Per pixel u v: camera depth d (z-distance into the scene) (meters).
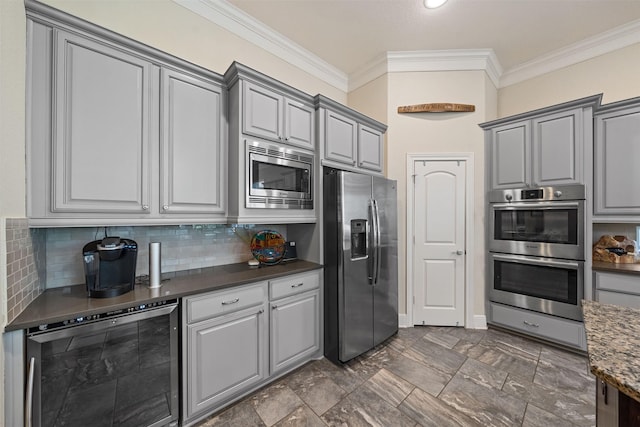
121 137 1.46
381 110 2.98
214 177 1.84
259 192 1.89
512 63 3.03
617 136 2.23
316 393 1.79
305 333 2.09
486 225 2.80
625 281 2.08
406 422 1.54
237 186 1.81
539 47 2.74
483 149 2.81
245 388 1.73
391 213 2.57
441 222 2.85
